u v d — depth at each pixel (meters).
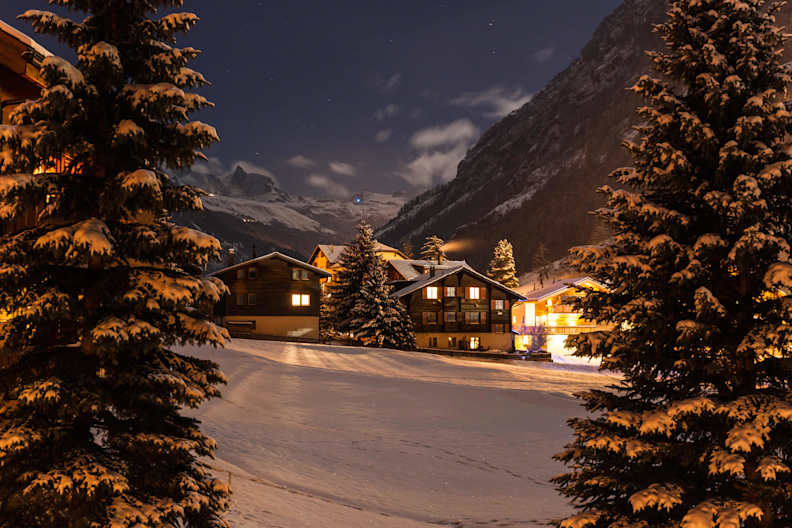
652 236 10.15
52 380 6.45
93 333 6.59
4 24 9.11
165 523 6.69
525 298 77.88
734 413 8.39
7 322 6.97
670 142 10.15
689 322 9.01
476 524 12.91
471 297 75.88
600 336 10.01
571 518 9.12
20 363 7.08
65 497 6.29
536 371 47.16
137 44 7.81
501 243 112.50
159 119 7.60
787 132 9.60
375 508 13.62
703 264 9.66
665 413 8.93
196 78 7.82
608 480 9.36
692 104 10.20
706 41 9.67
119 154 7.57
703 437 9.20
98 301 7.22
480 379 39.66
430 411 27.19
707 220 10.09
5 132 6.48
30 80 10.34
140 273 7.30
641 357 9.73
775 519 8.52
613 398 10.09
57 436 6.57
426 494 15.52
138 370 7.16
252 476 14.73
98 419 7.36
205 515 7.48
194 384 7.62
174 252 7.62
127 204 7.36
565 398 31.14
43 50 10.02
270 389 30.20
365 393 30.92
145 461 7.14
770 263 9.26
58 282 7.21
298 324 68.00
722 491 8.88
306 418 24.47
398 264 89.31
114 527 6.21
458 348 74.88
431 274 77.50
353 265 70.62
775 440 8.27
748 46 9.39
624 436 9.57
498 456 20.09
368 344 64.56
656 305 9.33
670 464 9.34
